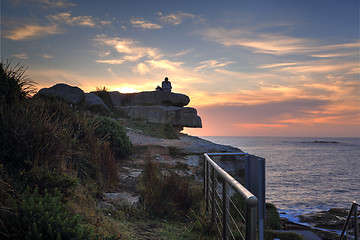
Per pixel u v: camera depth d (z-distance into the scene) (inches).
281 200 1478.8
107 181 228.1
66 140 216.2
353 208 199.5
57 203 120.9
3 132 158.6
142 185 237.8
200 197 238.5
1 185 120.3
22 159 157.8
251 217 73.9
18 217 104.2
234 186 95.0
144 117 708.7
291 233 218.2
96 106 599.8
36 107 241.9
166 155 386.0
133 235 153.2
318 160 4950.8
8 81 233.0
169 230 176.4
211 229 175.8
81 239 105.9
